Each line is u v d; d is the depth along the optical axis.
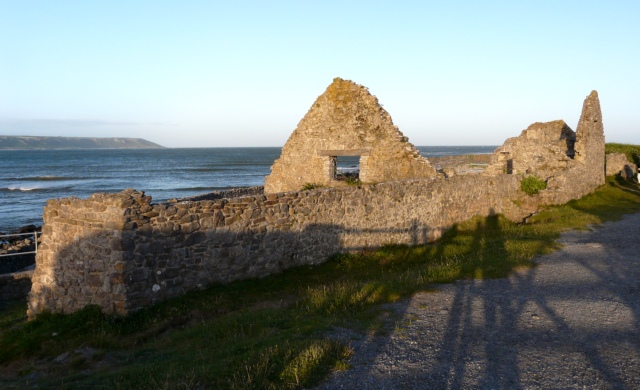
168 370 5.96
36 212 40.53
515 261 11.66
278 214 11.70
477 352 6.37
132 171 94.12
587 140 24.83
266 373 5.54
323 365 5.82
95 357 7.20
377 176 18.47
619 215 19.77
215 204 10.33
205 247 10.10
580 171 24.05
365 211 14.14
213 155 197.88
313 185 18.98
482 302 8.67
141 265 8.95
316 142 19.44
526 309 8.24
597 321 7.59
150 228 9.08
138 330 8.33
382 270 12.55
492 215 19.72
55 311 9.57
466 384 5.43
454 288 9.69
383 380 5.51
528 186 21.39
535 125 29.88
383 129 18.41
